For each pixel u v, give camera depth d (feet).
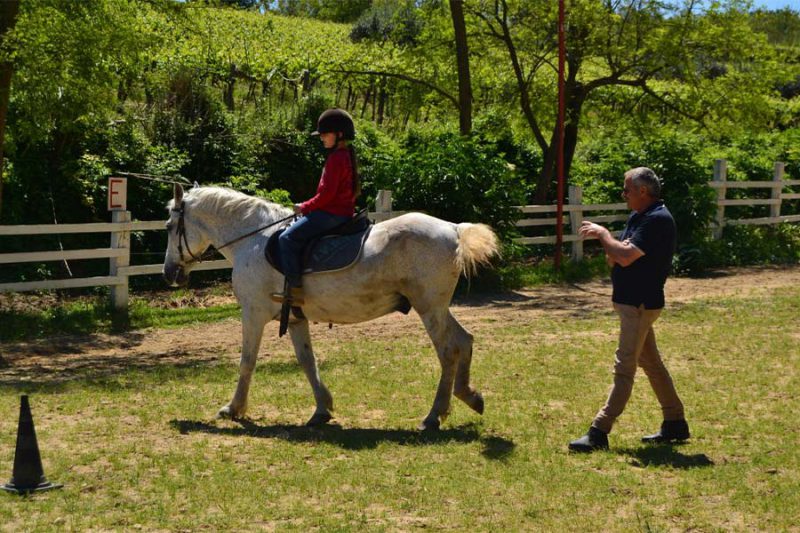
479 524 17.49
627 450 22.56
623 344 22.15
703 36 67.36
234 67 77.51
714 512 18.12
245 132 64.13
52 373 32.91
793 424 24.86
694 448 22.77
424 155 54.24
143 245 56.24
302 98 71.97
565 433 24.18
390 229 24.50
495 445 22.99
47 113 42.19
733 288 54.03
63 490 19.43
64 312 43.06
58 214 53.83
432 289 24.26
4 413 25.99
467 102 65.46
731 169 76.23
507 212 54.34
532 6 67.15
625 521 17.62
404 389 29.48
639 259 21.77
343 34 129.70
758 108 68.85
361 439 23.63
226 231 26.61
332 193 24.29
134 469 20.97
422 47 70.38
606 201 69.82
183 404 27.58
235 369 32.94
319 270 24.45
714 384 29.68
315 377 25.98
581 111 70.85
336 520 17.60
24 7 40.75
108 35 41.16
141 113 61.72
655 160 68.28
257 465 21.33
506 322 43.01
